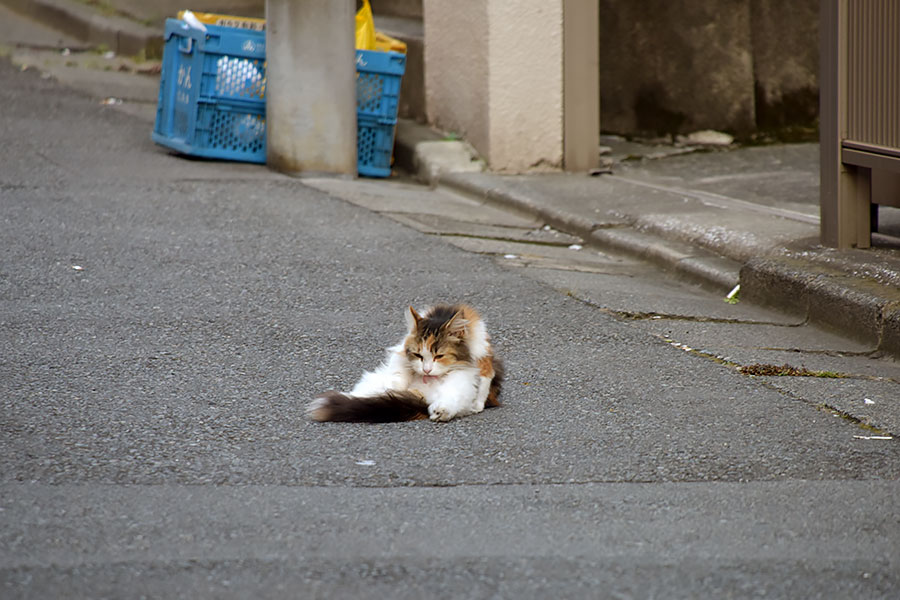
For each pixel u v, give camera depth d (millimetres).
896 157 8484
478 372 6328
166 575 4242
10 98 16094
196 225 10641
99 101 16734
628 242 10906
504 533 4730
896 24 8328
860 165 8930
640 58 15711
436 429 6098
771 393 6945
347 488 5207
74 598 4039
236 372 6918
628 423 6297
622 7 15664
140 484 5156
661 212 11570
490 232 11383
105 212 10828
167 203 11367
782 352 7965
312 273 9375
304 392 6625
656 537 4738
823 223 9461
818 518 5008
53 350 7121
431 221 11594
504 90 13586
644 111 15836
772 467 5680
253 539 4590
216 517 4805
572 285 9484
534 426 6195
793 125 16078
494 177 13477
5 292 8328
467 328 6312
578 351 7723
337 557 4445
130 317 7922
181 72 13594
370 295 8867
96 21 21828
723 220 11000
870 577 4406
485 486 5301
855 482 5492
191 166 13180
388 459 5605
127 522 4715
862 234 9336
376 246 10383
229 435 5852
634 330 8305
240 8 20516
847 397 6891
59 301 8211
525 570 4375
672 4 15406
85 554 4395
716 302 9383
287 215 11266
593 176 13750
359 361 7266
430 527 4770
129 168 12789
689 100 15625
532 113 13719
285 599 4086
